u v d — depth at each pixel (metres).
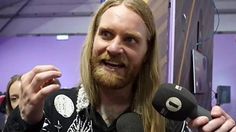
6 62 5.33
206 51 2.80
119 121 0.85
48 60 5.20
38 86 0.68
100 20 0.89
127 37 0.84
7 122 0.71
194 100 0.74
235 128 0.68
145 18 0.88
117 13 0.85
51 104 0.89
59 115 0.88
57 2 5.31
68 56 5.16
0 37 5.40
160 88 0.77
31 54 5.28
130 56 0.85
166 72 1.59
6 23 5.47
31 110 0.69
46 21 5.32
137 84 0.96
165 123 0.95
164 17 1.60
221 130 0.67
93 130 0.88
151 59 0.97
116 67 0.85
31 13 5.39
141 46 0.88
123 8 0.86
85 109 0.89
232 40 4.70
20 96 0.71
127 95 0.93
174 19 1.61
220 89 3.95
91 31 0.92
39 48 5.27
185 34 1.90
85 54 0.94
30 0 5.43
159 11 1.59
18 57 5.31
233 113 4.57
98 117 0.88
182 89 0.75
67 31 5.23
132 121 0.85
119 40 0.84
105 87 0.86
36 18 5.38
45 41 5.27
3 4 5.46
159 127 0.93
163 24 1.60
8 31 5.44
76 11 5.23
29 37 5.32
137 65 0.88
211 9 3.08
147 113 0.94
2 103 1.73
